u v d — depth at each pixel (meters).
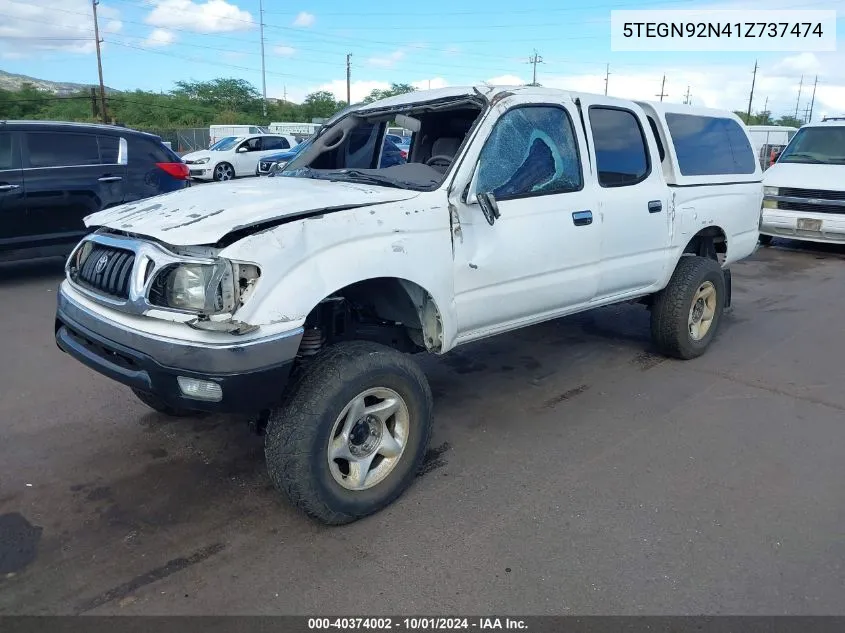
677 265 5.42
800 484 3.62
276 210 3.01
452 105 4.08
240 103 71.38
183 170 9.29
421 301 3.53
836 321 6.88
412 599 2.72
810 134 11.30
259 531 3.19
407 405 3.36
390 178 3.79
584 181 4.29
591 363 5.57
